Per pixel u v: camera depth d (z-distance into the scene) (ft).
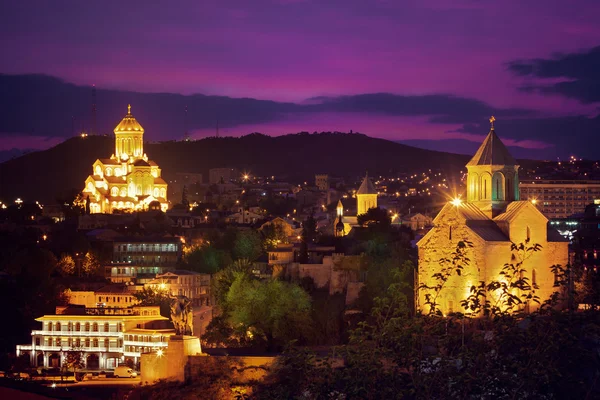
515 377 398.42
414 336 424.05
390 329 432.25
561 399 397.39
